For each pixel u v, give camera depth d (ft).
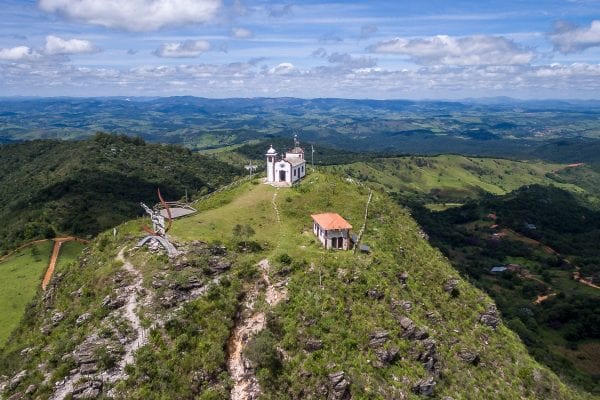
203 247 281.54
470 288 353.92
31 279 485.97
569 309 537.24
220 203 405.18
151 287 246.47
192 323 229.66
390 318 255.09
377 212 392.47
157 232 296.92
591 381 406.21
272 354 218.38
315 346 226.99
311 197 397.39
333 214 336.08
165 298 237.86
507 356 301.02
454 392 243.60
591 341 491.31
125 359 211.41
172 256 267.59
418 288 307.17
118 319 230.89
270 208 378.53
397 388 224.33
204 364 214.07
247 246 299.17
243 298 256.73
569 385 350.84
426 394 230.68
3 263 533.96
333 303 250.57
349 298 258.78
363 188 440.45
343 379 215.10
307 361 220.84
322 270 272.10
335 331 236.02
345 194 409.69
